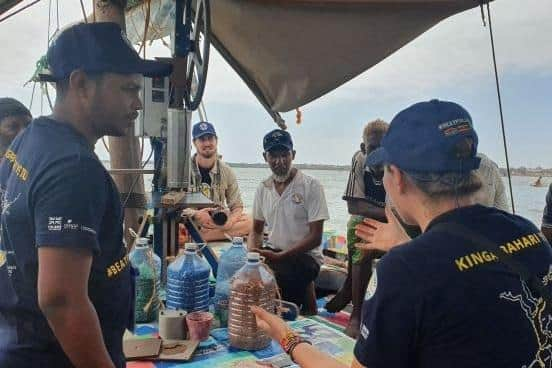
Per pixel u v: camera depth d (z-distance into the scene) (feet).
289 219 11.33
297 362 4.50
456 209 3.37
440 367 3.00
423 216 3.48
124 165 10.30
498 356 2.95
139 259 7.54
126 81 4.27
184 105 8.96
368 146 9.27
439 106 3.45
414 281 3.05
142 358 6.09
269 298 6.70
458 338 2.96
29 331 3.91
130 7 13.11
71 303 3.64
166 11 12.14
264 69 13.78
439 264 3.08
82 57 4.06
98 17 9.45
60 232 3.58
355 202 9.32
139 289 7.43
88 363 3.77
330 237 14.38
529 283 3.13
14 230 3.87
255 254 6.77
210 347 6.60
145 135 8.70
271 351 6.48
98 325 3.83
